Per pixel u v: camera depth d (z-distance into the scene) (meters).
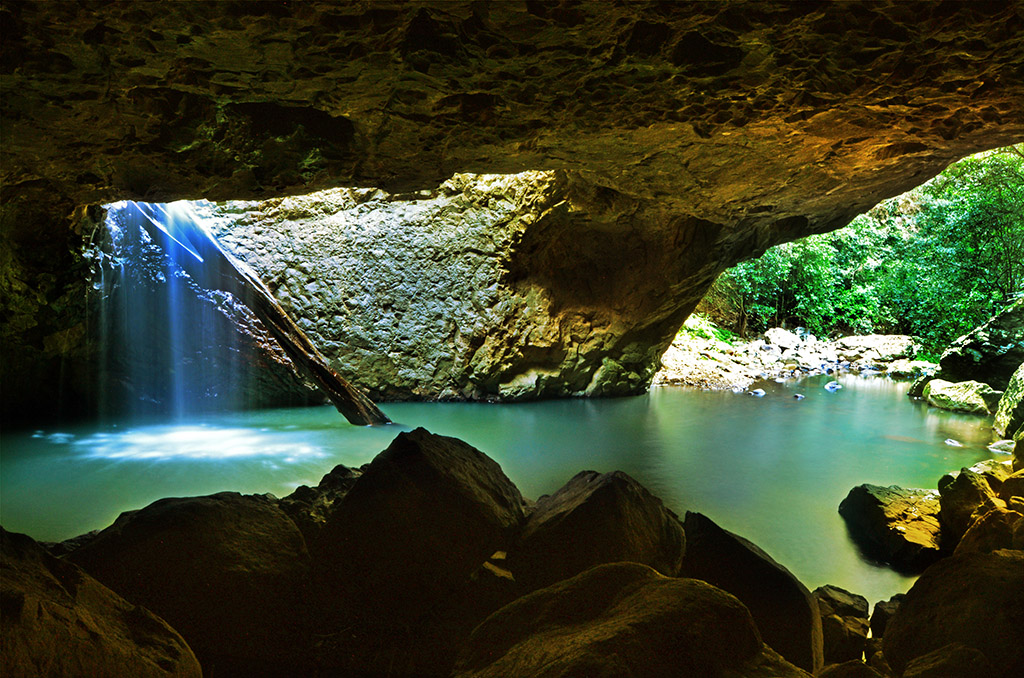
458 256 10.29
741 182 6.41
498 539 3.15
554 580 3.00
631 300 10.48
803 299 19.61
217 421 9.12
